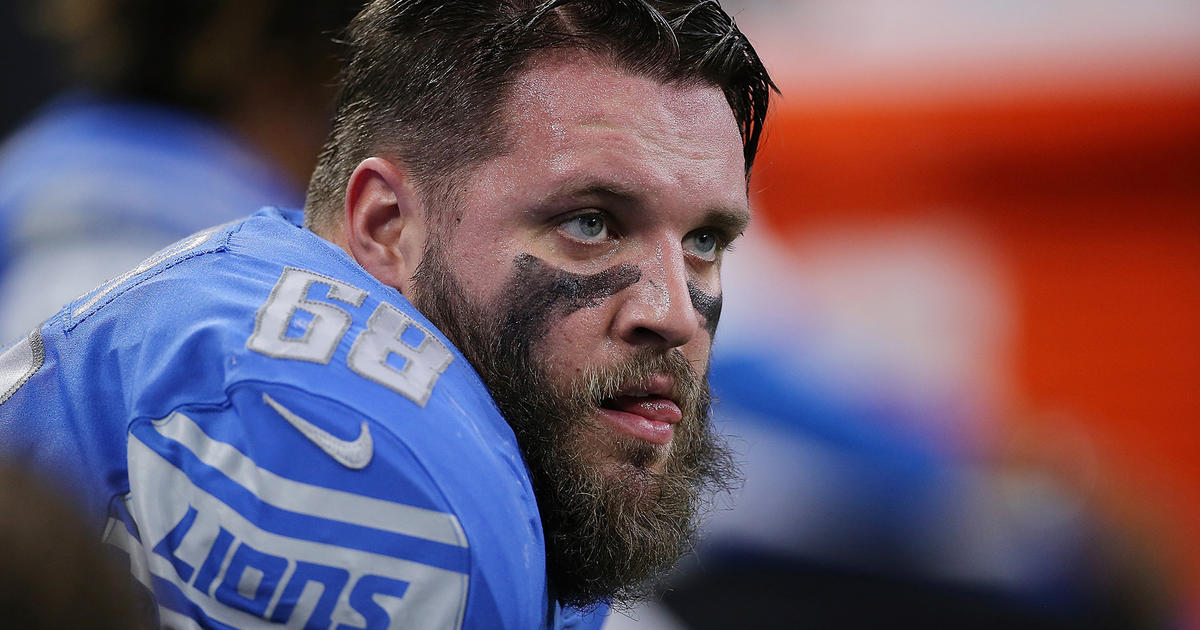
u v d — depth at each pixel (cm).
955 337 1269
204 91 639
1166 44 1295
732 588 745
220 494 352
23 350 420
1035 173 1300
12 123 1123
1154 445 1229
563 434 416
